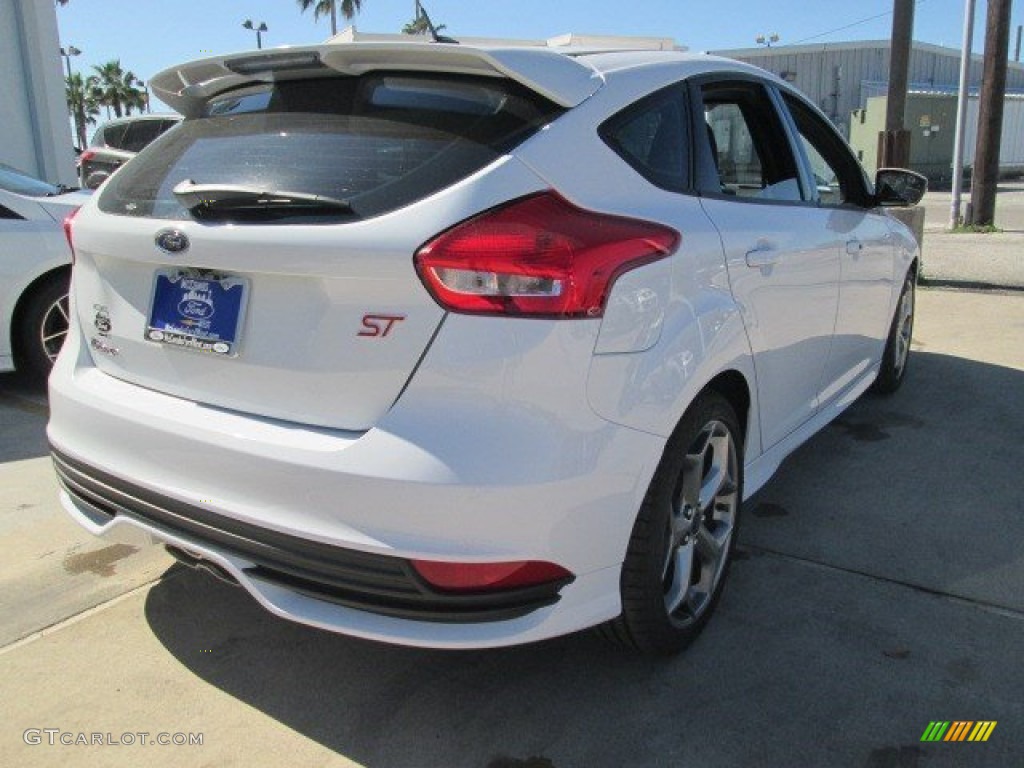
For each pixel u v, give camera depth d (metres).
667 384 2.28
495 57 2.16
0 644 2.77
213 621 2.91
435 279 1.98
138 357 2.50
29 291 5.18
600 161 2.31
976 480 3.96
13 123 11.42
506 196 2.06
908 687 2.51
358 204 2.08
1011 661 2.62
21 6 11.26
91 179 5.30
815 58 41.31
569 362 2.05
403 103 2.29
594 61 2.59
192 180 2.40
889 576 3.12
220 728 2.40
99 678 2.61
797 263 3.11
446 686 2.57
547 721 2.41
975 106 32.94
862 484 3.94
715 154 2.86
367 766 2.26
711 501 2.73
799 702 2.46
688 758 2.26
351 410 2.10
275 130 2.39
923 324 7.06
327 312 2.09
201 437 2.22
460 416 2.00
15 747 2.32
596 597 2.24
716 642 2.74
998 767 2.21
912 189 4.17
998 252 11.27
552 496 2.04
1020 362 5.82
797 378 3.32
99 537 2.61
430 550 1.99
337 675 2.63
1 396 5.36
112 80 64.88
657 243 2.30
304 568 2.11
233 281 2.24
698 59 2.96
